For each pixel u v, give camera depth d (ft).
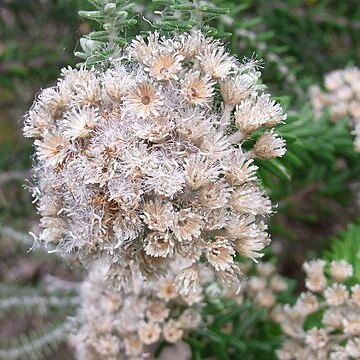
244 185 0.36
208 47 0.36
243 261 0.48
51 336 0.69
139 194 0.33
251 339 0.56
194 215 0.34
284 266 0.79
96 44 0.39
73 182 0.34
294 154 0.54
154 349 0.51
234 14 0.58
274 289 0.59
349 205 0.73
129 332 0.49
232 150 0.35
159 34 0.38
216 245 0.35
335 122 0.62
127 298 0.49
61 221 0.36
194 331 0.51
